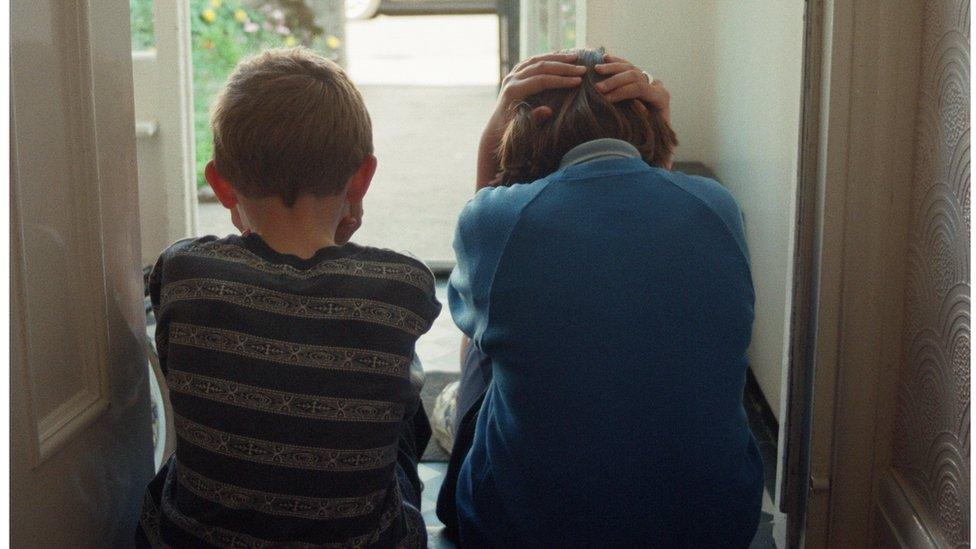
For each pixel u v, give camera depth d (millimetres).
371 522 1395
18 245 1233
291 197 1406
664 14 4141
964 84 1536
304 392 1340
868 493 1963
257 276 1363
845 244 1858
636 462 1530
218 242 1411
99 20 1431
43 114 1312
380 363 1370
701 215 1555
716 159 3990
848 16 1773
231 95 1415
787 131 2818
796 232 1935
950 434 1615
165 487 1446
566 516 1561
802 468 2033
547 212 1543
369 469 1376
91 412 1430
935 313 1681
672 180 1588
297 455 1338
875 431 1930
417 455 1800
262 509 1342
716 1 3918
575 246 1521
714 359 1535
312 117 1389
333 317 1358
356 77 12859
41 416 1332
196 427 1345
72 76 1370
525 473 1564
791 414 2020
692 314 1521
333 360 1353
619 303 1510
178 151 4113
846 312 1883
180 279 1371
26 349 1258
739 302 1552
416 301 1409
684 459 1535
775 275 3025
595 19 4086
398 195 6605
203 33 4812
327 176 1408
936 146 1669
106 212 1470
